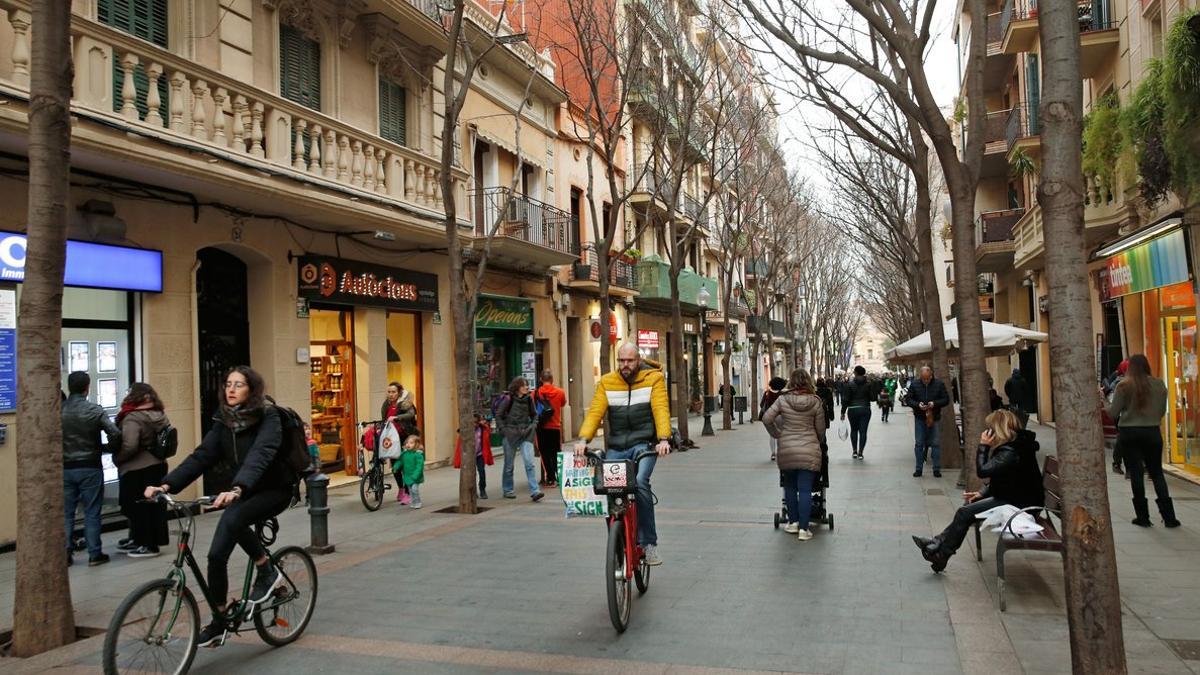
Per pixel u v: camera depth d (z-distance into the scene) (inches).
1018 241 808.3
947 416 556.4
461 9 411.5
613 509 223.5
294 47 482.9
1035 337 564.7
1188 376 452.4
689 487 490.9
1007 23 757.3
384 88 570.3
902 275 1285.7
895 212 951.0
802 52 396.2
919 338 636.7
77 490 307.3
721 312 1524.4
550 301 855.1
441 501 462.0
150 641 175.6
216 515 411.8
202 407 441.1
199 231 420.2
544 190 826.8
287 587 209.6
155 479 324.5
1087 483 150.8
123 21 375.2
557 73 909.8
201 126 374.9
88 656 199.9
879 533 335.0
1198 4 402.6
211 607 190.9
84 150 318.3
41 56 207.5
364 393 556.7
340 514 420.8
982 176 1051.9
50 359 209.9
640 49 665.6
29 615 203.6
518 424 466.0
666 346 1290.6
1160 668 176.4
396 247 584.7
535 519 394.3
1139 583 244.2
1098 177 514.6
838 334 2377.0
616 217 644.1
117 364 385.1
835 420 1182.3
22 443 205.9
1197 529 319.0
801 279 1803.6
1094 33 561.6
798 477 328.2
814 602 235.9
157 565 304.5
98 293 376.8
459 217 594.6
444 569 290.4
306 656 199.9
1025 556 287.9
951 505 401.1
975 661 185.0
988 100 1035.3
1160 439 325.4
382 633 216.8
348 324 558.6
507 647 203.0
